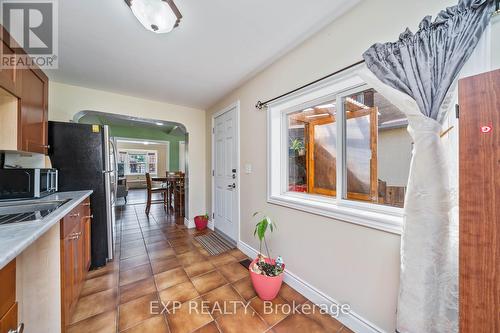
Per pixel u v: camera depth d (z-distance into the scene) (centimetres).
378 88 104
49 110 224
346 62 129
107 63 189
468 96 65
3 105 131
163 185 613
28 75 149
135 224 353
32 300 99
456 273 86
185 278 187
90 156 205
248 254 232
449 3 89
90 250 198
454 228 86
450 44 84
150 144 924
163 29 125
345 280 133
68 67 195
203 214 352
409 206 93
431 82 89
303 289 161
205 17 131
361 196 145
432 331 87
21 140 137
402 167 127
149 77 221
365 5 119
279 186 202
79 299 156
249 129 230
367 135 142
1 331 65
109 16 128
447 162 87
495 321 61
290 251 176
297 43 162
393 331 109
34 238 79
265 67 201
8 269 71
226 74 216
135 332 126
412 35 95
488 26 78
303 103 181
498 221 61
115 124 611
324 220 146
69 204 130
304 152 194
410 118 94
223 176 295
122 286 174
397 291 107
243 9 125
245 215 239
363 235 122
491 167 61
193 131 341
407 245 93
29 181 147
